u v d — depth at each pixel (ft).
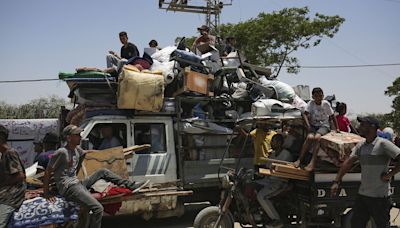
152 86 21.84
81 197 16.55
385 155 15.57
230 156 24.20
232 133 22.38
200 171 23.24
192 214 27.53
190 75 23.31
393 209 28.66
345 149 18.19
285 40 62.90
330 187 18.52
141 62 23.66
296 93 28.53
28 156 40.37
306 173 18.70
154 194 19.86
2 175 15.44
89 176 18.97
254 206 19.33
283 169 18.42
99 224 16.80
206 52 27.17
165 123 23.43
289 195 19.99
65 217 16.55
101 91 23.20
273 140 21.02
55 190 17.56
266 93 25.35
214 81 25.53
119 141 22.44
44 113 55.11
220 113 25.11
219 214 18.35
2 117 53.21
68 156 16.65
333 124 20.77
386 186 15.69
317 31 61.77
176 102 23.65
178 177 23.15
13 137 40.27
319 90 20.48
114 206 19.27
